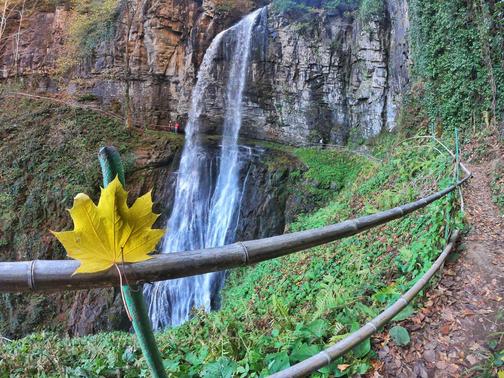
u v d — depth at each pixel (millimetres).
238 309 6266
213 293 12008
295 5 15516
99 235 719
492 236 4742
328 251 7113
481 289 3611
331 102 15195
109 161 847
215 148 16469
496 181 7008
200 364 3135
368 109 14273
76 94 17234
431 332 3102
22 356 3883
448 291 3594
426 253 4121
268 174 14312
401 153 10633
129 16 17188
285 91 15867
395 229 5980
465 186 6879
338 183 13047
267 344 3312
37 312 12672
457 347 2951
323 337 3115
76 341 5465
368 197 9531
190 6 17094
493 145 8578
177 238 14867
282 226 13367
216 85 16891
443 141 10117
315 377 2582
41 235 13828
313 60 15203
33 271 776
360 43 14297
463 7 9836
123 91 17062
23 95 17219
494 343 2920
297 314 4504
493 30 9016
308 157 14555
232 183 15242
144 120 17031
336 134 15062
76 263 810
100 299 12672
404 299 2971
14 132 15562
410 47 12117
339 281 5285
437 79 10906
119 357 3203
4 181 14383
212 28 17141
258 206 14008
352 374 2629
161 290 12805
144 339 896
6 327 12719
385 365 2781
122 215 718
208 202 15828
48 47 18062
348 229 1645
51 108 16391
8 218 13898
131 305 861
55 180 14398
